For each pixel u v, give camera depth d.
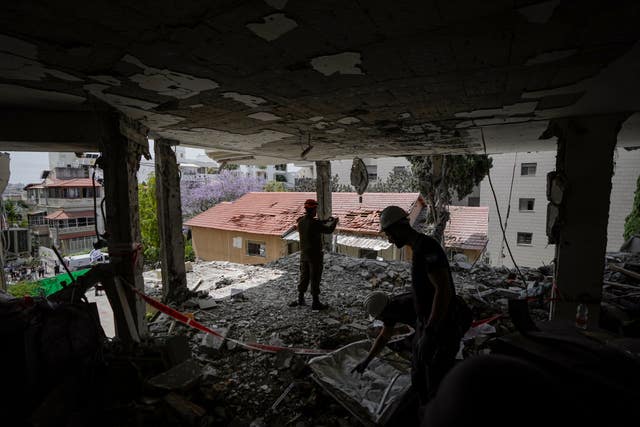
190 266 8.40
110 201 3.46
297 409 2.82
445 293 2.11
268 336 4.28
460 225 13.12
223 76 2.37
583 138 3.69
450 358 2.16
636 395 0.95
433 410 0.73
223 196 25.88
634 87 2.62
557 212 3.87
